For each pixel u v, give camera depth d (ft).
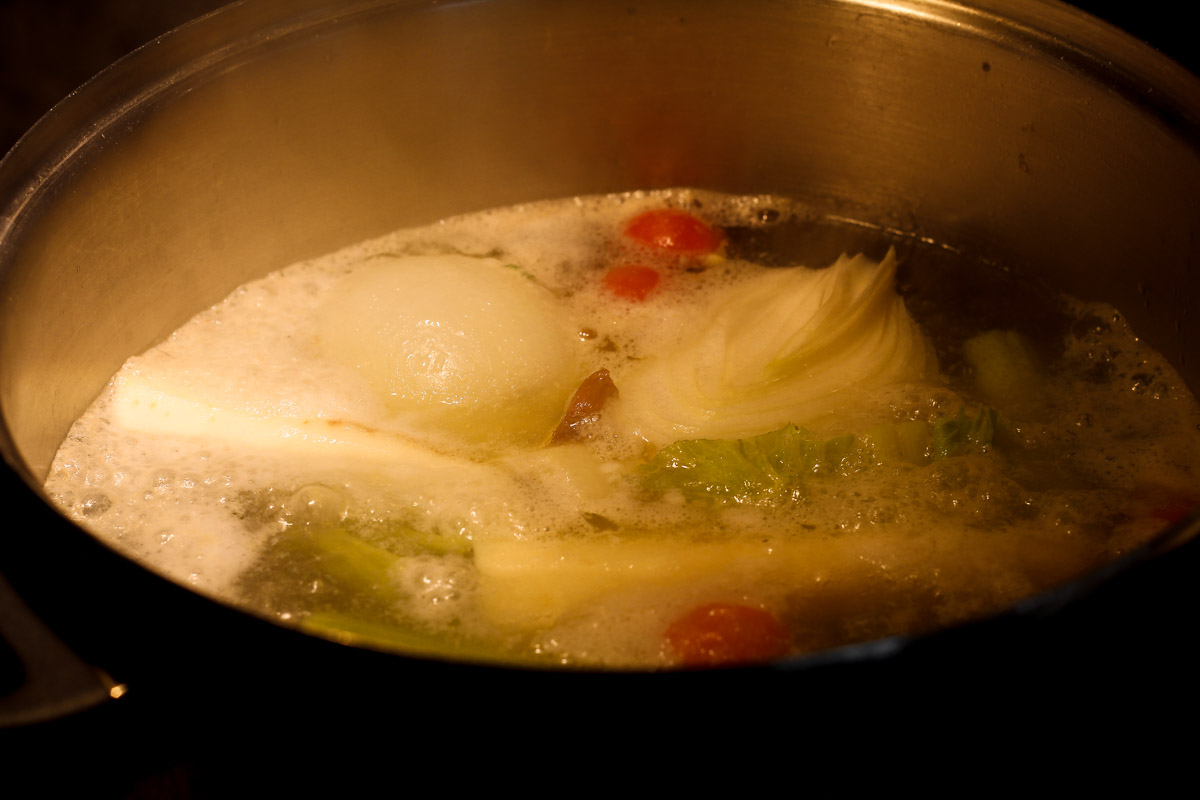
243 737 1.42
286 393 1.78
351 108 1.89
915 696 1.36
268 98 1.84
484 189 2.02
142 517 1.69
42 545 1.43
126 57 1.74
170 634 1.39
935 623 1.61
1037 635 1.36
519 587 1.63
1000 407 1.80
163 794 1.49
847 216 2.05
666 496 1.70
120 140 1.73
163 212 1.80
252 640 1.37
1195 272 1.76
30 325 1.65
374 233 2.00
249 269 1.92
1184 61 2.00
